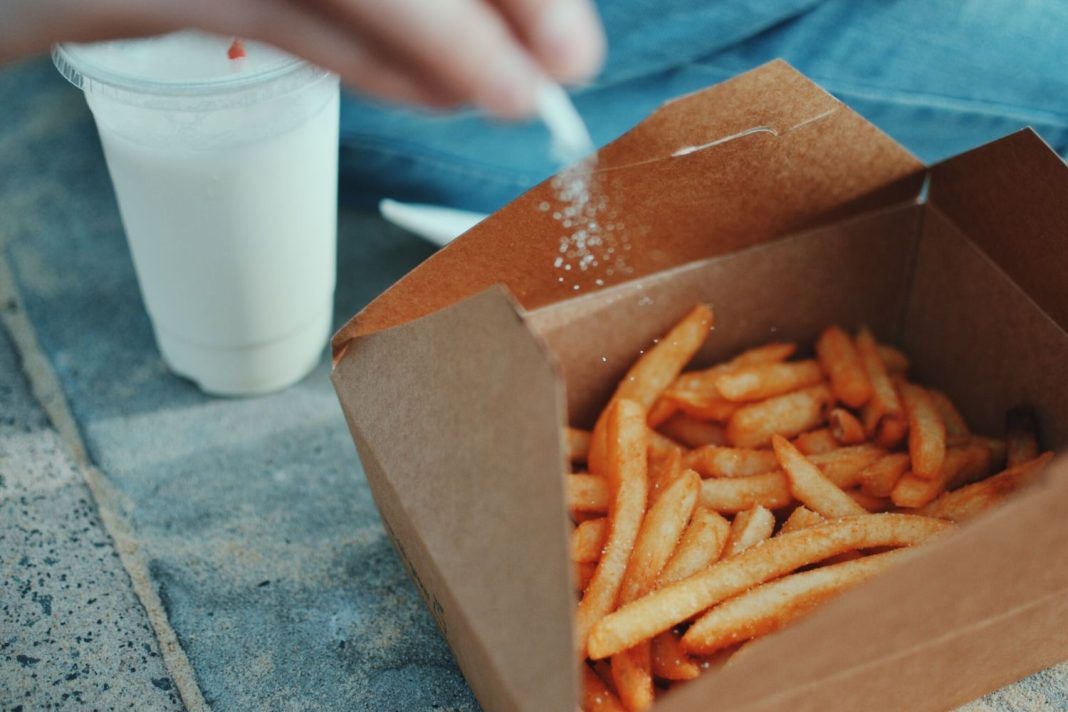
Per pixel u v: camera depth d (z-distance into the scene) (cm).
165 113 45
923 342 51
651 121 41
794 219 48
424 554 40
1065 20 52
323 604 46
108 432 52
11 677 44
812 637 34
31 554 47
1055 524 35
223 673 44
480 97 28
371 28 28
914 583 34
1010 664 41
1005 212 45
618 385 49
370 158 58
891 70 54
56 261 59
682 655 41
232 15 30
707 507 45
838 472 46
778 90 42
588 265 45
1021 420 47
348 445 52
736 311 50
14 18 30
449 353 37
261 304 50
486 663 38
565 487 33
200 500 49
